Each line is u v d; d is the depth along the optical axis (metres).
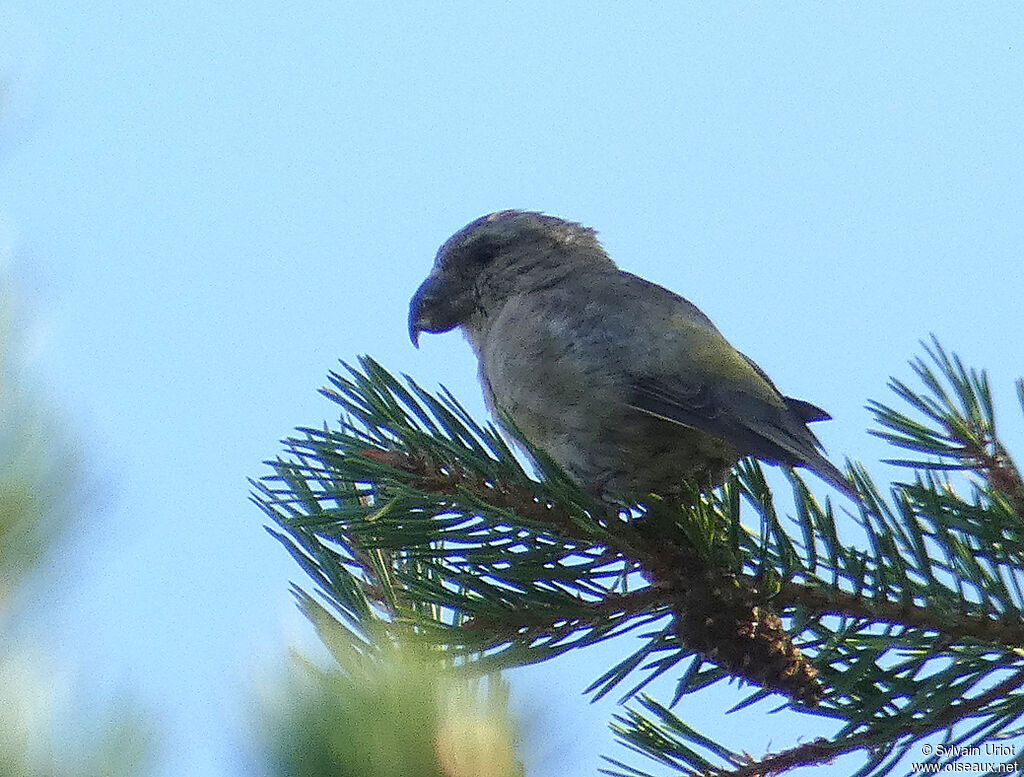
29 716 2.28
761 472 7.34
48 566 2.89
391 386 6.85
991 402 7.12
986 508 6.75
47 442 3.08
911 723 6.16
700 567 6.76
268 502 6.71
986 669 6.18
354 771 2.31
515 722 2.59
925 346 7.29
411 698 2.46
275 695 2.35
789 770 6.30
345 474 6.73
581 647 6.60
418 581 6.46
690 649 6.73
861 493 6.83
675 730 6.57
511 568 6.60
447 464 6.79
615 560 6.92
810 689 6.62
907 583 6.47
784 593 6.70
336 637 5.96
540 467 6.90
